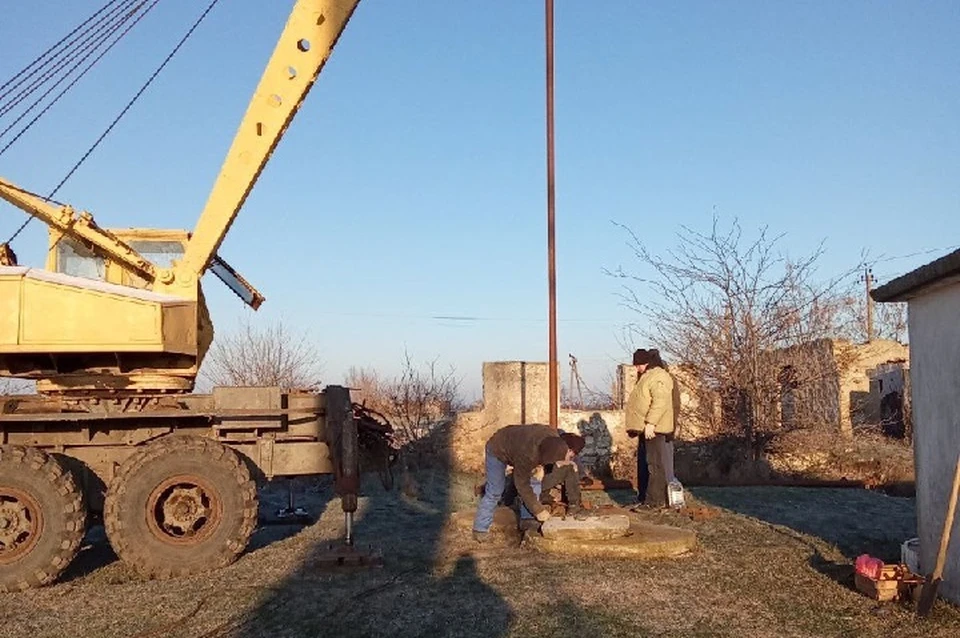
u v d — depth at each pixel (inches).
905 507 395.2
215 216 328.8
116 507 273.6
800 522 354.6
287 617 222.1
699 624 212.2
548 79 370.6
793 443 531.2
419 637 205.2
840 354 624.4
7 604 244.4
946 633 201.0
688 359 557.6
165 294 318.0
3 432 285.4
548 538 293.3
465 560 282.2
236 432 306.5
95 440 295.1
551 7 370.3
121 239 338.3
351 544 282.7
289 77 327.0
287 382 789.2
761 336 548.1
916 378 243.3
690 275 1159.6
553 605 228.8
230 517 279.3
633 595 238.2
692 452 527.5
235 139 328.5
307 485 478.6
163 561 273.1
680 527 338.6
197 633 210.5
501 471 309.0
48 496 265.0
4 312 284.2
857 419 621.6
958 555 217.6
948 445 224.2
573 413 523.2
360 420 337.7
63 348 285.1
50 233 327.6
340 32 327.0
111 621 223.3
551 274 368.8
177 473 277.4
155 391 309.9
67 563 264.7
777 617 217.3
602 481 490.6
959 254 200.7
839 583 249.0
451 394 591.8
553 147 370.0
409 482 455.2
